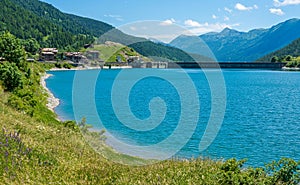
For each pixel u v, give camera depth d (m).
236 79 136.75
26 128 17.33
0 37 62.28
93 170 12.09
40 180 9.62
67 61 171.38
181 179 10.69
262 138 33.31
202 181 10.34
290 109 57.31
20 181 9.16
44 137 16.97
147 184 10.40
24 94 36.53
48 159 11.73
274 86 107.12
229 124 40.44
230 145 29.97
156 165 13.58
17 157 10.63
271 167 10.24
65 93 69.38
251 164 24.36
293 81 127.56
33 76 70.69
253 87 103.81
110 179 11.28
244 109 56.53
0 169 9.53
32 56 163.62
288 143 31.38
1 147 10.91
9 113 21.84
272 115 50.22
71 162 12.77
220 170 10.70
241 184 9.71
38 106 36.41
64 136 18.89
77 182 10.43
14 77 39.31
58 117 39.53
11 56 60.78
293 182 9.62
